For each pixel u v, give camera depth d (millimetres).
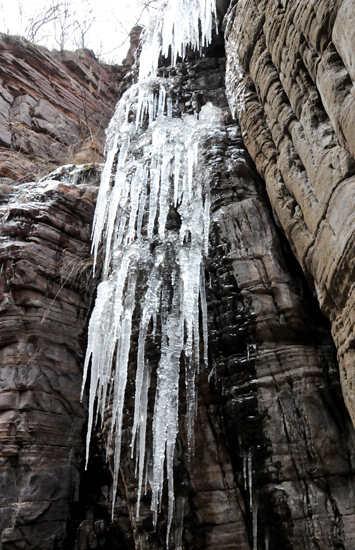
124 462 4043
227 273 4164
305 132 3461
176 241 4582
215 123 5316
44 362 5613
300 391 3551
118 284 4395
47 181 7012
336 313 3199
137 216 5227
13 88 10273
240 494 3518
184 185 4879
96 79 12469
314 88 3371
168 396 3762
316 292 3555
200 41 6992
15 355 5438
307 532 3170
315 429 3408
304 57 3334
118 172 5566
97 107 12000
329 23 2914
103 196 5605
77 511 5281
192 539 3496
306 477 3320
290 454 3396
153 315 4219
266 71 4160
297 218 3717
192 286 4047
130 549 4773
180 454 3766
